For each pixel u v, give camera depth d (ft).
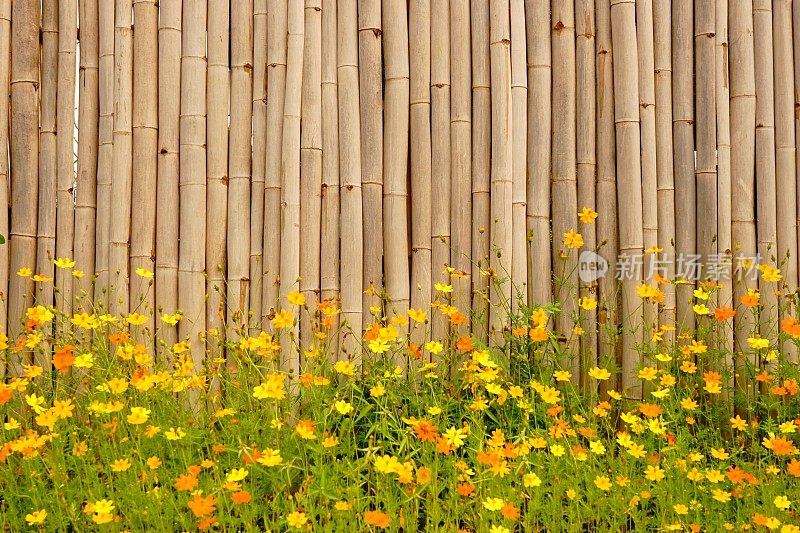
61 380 10.94
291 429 9.59
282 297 11.21
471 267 11.50
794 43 11.70
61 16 11.55
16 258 11.34
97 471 8.90
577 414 10.66
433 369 11.19
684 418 10.75
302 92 11.39
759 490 9.00
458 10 11.57
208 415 10.12
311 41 11.41
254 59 11.47
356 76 11.48
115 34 11.43
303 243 11.30
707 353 11.23
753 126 11.63
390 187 11.47
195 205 11.31
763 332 11.57
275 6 11.41
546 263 11.48
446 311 10.31
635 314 11.42
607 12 11.64
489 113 11.52
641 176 11.48
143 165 11.34
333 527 8.04
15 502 8.84
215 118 11.38
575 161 11.57
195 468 7.98
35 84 11.50
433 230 11.50
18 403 10.61
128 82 11.37
